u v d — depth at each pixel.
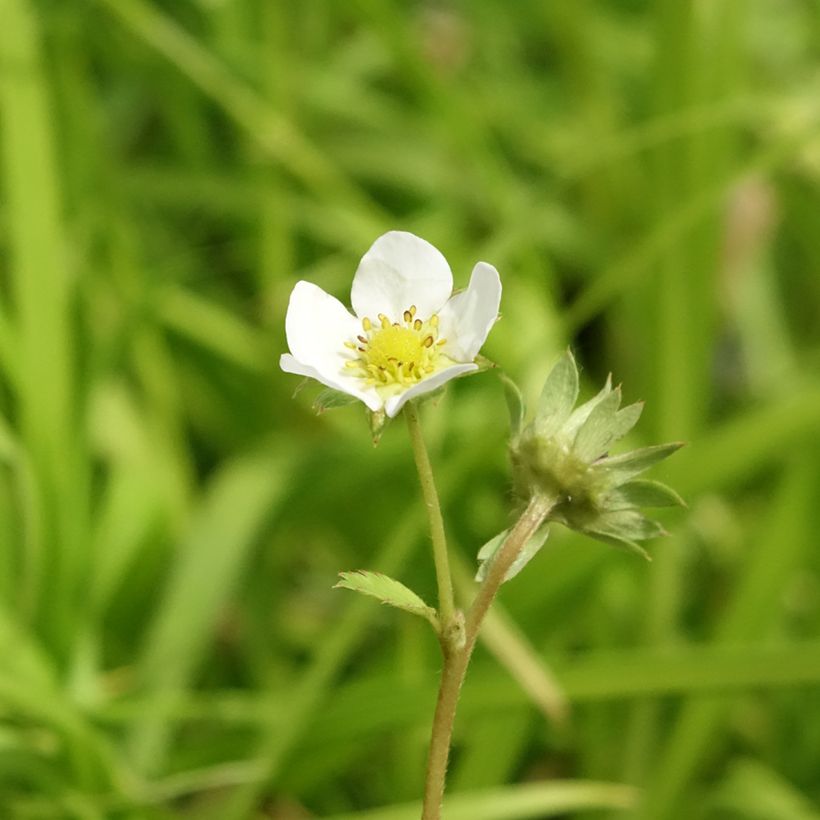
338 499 0.28
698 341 0.28
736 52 0.29
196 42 0.35
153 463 0.30
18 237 0.25
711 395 0.36
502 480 0.30
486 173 0.35
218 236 0.38
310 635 0.30
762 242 0.35
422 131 0.38
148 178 0.35
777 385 0.34
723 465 0.25
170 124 0.38
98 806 0.22
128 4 0.30
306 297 0.17
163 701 0.24
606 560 0.25
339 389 0.17
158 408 0.31
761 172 0.32
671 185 0.29
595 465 0.17
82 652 0.25
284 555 0.31
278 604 0.30
